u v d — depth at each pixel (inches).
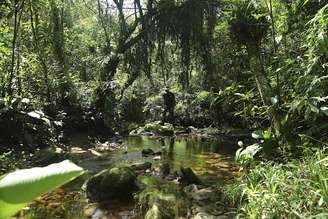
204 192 185.8
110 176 189.0
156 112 649.6
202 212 156.2
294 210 110.9
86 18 684.1
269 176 138.0
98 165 261.7
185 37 521.0
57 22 404.8
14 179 28.5
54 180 28.8
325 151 156.3
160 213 154.1
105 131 432.5
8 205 28.5
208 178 229.9
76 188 204.8
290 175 134.7
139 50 531.5
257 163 185.8
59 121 326.3
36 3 341.7
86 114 402.3
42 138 307.6
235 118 509.0
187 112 611.2
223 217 149.0
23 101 281.7
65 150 304.7
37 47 348.8
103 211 168.4
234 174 240.1
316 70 165.9
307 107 151.5
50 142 311.6
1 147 256.7
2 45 318.0
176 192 189.5
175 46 569.3
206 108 586.6
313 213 112.7
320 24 152.6
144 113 661.3
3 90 298.4
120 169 197.2
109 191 185.3
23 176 28.7
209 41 511.2
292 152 175.2
